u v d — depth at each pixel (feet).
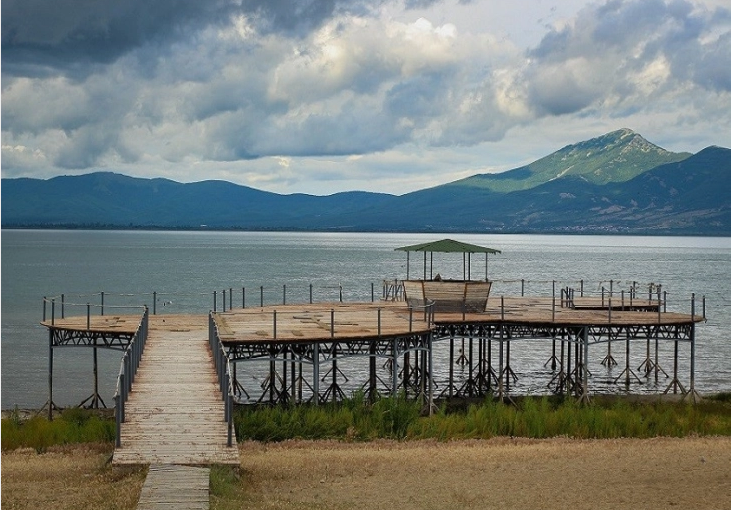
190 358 114.01
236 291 375.66
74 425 112.06
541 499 80.48
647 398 152.87
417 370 167.73
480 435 114.52
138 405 91.35
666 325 148.66
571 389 169.78
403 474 88.89
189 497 67.41
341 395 153.48
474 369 195.72
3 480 80.23
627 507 78.38
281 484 83.10
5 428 109.60
